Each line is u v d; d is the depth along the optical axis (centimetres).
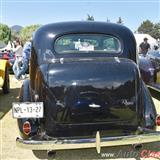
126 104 463
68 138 462
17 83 1202
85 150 539
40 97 464
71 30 543
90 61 479
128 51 549
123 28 562
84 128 459
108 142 445
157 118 477
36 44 540
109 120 461
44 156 520
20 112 455
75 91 454
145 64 881
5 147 554
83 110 455
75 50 540
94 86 455
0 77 939
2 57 1532
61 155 522
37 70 486
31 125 463
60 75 457
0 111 780
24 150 542
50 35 540
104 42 549
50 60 525
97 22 572
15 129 647
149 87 902
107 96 458
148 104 489
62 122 457
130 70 468
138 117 471
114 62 477
